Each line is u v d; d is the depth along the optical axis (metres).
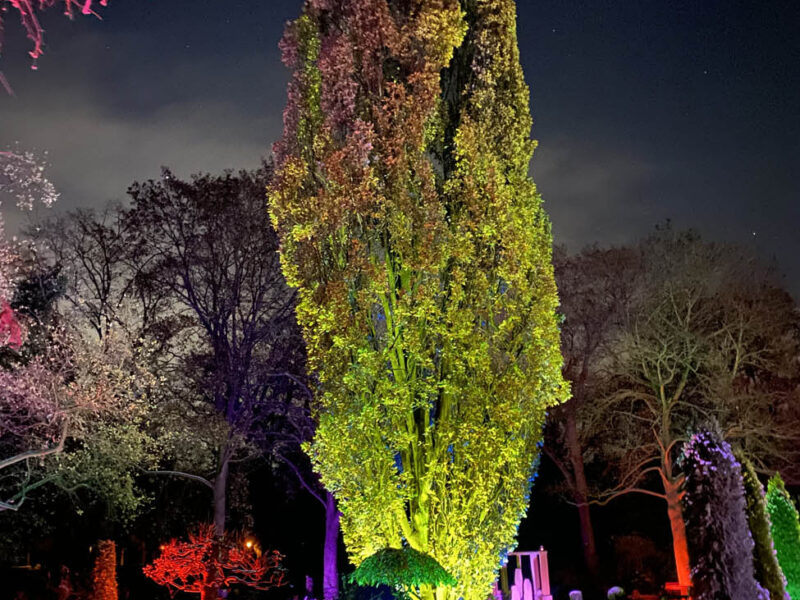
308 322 12.76
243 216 31.88
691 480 12.32
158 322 31.41
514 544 12.55
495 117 13.83
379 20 13.18
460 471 12.02
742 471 14.34
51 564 30.97
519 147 13.84
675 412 31.03
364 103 13.26
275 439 34.69
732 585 11.74
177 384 30.42
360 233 12.92
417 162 12.85
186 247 31.59
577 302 33.00
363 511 11.90
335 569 33.25
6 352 24.17
